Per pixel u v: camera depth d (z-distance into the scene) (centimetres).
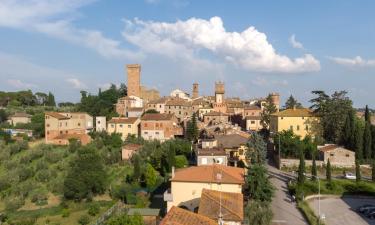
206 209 4944
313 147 10500
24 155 12194
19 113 18500
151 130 14175
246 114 18175
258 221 5697
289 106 18400
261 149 8694
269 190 6794
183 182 6253
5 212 8306
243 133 12494
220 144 10550
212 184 6181
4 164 11412
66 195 8788
